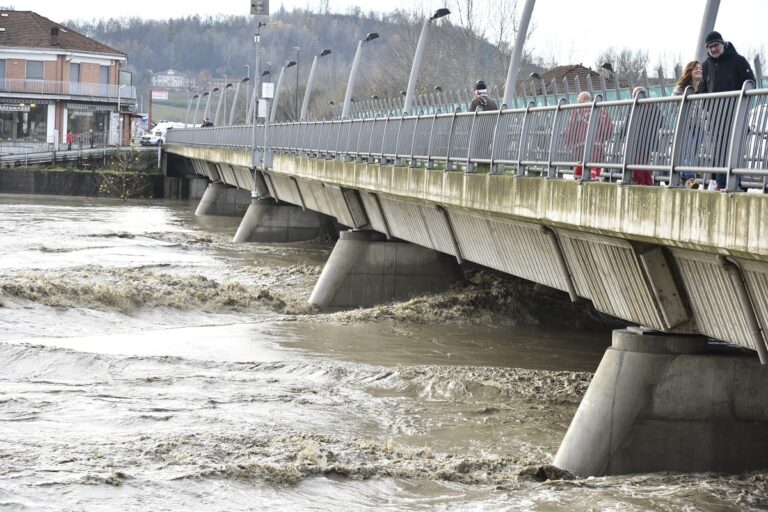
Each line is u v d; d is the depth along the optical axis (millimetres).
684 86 28156
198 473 25891
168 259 80750
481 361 44312
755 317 24266
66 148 172875
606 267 30562
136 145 176000
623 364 28078
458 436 32062
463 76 146000
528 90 90562
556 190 30875
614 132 28219
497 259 42094
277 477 26188
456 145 42062
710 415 27656
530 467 27734
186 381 39031
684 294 27500
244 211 138000
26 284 53281
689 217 23391
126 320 52375
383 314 55188
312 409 35062
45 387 37281
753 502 24844
